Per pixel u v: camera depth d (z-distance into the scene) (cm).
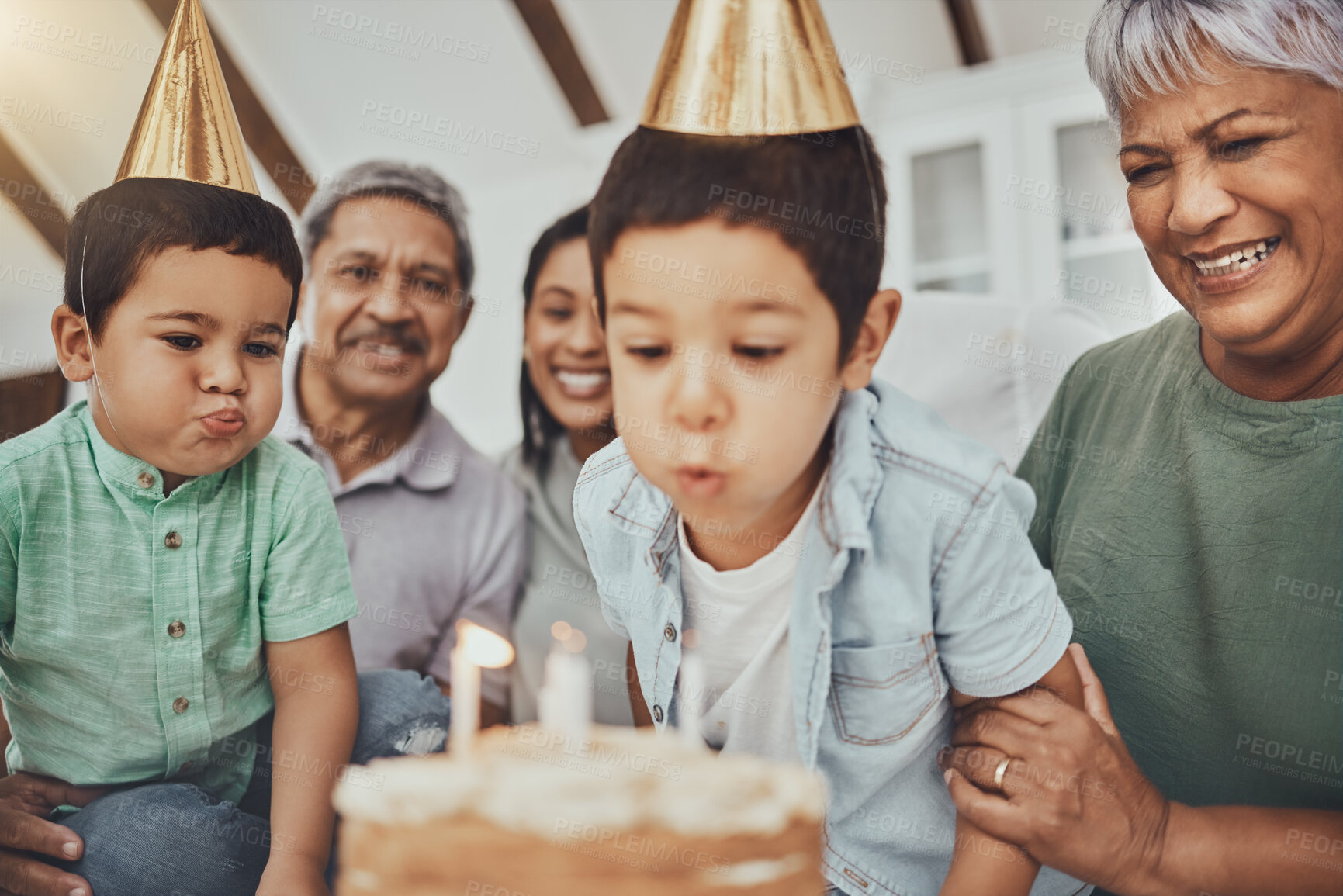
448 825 68
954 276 265
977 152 264
